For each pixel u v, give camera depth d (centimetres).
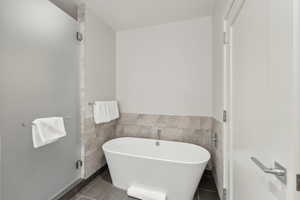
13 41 122
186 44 233
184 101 235
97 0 186
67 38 176
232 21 126
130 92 264
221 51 159
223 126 148
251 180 88
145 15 220
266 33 71
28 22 133
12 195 122
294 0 50
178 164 158
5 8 117
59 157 166
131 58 263
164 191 168
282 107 57
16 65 124
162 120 247
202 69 226
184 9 204
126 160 181
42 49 146
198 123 229
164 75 245
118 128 271
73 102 185
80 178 197
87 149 202
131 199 172
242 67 105
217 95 180
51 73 155
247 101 95
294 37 51
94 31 215
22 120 129
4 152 117
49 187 154
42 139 133
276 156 61
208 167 223
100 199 172
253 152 86
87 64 201
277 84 61
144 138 250
